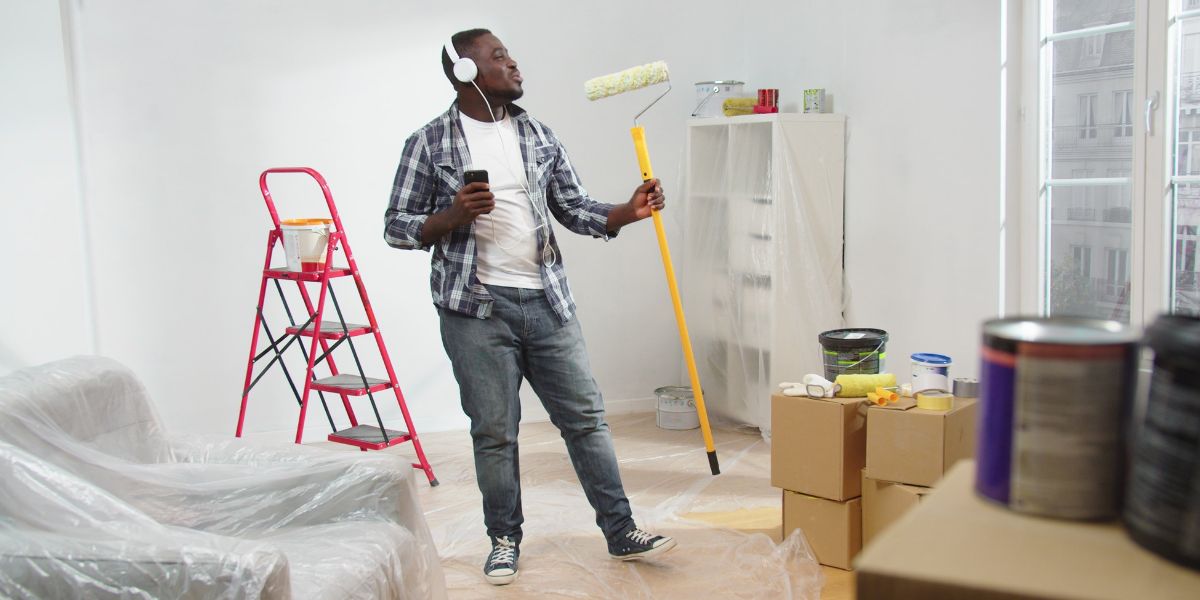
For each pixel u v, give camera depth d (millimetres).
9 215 3723
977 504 696
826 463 2648
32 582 1418
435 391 4320
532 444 4055
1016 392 669
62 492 1534
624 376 4621
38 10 3678
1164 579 583
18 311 3760
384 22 4098
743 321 4090
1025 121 3111
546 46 4332
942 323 3457
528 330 2547
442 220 2445
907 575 601
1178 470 592
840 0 3906
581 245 4477
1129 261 2775
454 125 2559
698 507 3207
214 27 3904
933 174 3457
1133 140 2717
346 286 4152
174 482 1884
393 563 1835
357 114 4102
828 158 3912
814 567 2660
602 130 4453
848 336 3088
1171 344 597
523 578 2662
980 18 3199
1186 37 2570
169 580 1419
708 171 4289
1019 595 577
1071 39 2939
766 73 4484
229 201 3984
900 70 3586
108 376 1944
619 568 2703
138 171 3879
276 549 1460
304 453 2039
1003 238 3186
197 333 3996
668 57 4520
